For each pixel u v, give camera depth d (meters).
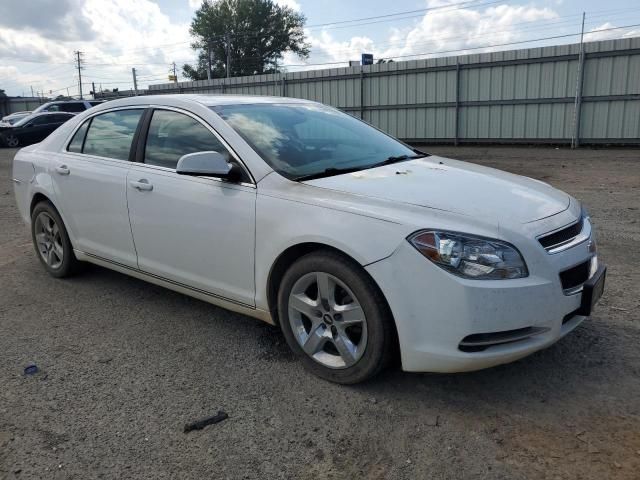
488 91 20.50
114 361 3.46
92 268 5.21
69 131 4.79
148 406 2.95
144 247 4.00
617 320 3.86
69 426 2.79
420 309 2.71
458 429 2.70
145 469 2.46
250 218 3.28
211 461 2.52
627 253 5.44
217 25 63.28
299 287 3.17
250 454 2.56
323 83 24.91
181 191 3.65
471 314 2.63
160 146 3.93
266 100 4.21
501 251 2.66
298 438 2.67
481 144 21.11
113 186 4.12
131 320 4.09
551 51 18.80
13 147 23.14
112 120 4.38
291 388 3.11
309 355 3.21
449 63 21.09
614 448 2.53
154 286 4.79
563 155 16.23
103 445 2.63
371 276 2.82
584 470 2.39
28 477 2.42
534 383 3.10
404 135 22.94
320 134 3.95
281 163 3.41
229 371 3.31
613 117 18.17
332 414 2.85
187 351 3.58
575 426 2.70
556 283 2.75
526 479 2.35
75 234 4.62
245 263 3.37
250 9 62.62
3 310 4.32
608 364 3.28
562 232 2.92
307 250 3.19
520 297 2.65
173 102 3.96
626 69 17.61
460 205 2.88
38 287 4.83
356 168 3.55
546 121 19.47
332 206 2.98
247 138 3.51
